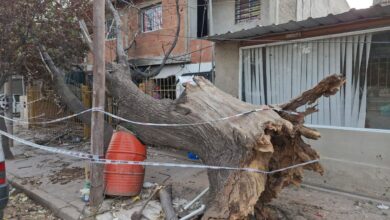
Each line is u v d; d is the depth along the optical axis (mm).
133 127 5434
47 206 5238
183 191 5398
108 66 6371
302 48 5980
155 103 5184
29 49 6949
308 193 5219
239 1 11281
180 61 11141
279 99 6348
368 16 4844
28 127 12836
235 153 3564
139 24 12812
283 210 4500
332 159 5383
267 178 3889
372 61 5188
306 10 11375
